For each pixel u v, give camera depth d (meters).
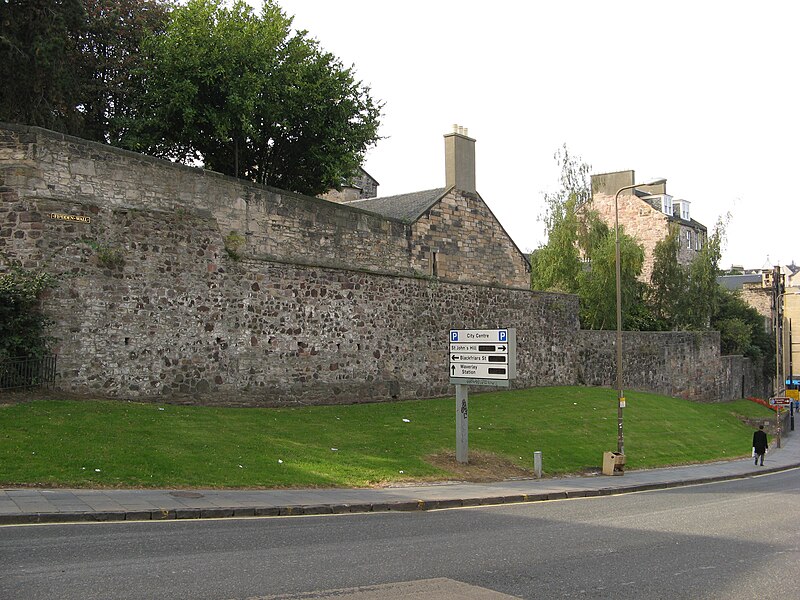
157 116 26.50
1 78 23.64
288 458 17.97
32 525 10.78
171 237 21.59
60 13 23.66
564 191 48.69
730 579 9.13
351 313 26.97
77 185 19.80
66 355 19.17
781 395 57.41
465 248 33.19
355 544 10.55
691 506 17.42
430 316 30.53
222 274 22.81
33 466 13.96
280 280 24.48
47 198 19.16
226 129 26.30
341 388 26.38
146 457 15.66
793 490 22.41
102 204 20.22
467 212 33.50
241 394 23.11
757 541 12.23
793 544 12.02
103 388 19.84
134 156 21.00
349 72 30.11
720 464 31.38
